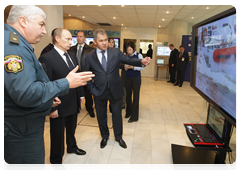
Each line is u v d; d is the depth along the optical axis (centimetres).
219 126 171
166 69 820
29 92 75
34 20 89
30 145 96
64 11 560
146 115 317
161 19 632
